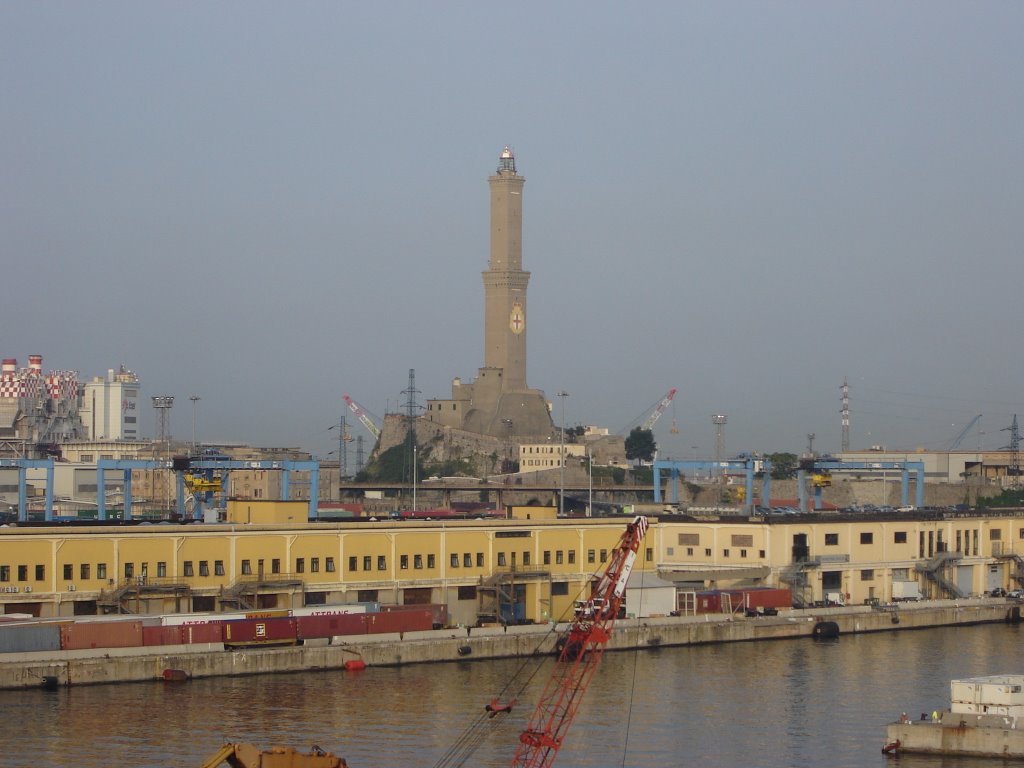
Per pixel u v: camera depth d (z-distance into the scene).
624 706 184.50
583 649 144.50
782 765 156.50
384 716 174.50
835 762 157.62
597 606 145.50
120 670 191.12
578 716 178.00
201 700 181.25
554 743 143.75
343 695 186.00
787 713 181.12
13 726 165.75
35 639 189.50
